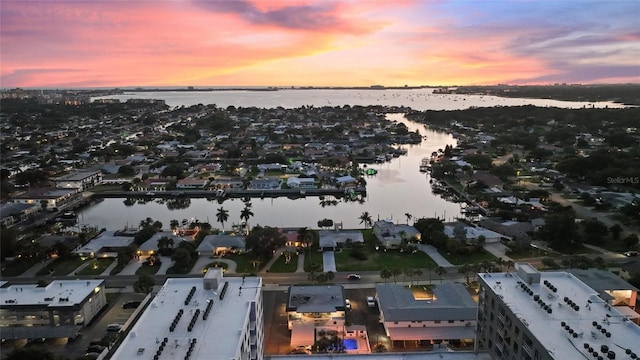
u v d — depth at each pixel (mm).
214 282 100688
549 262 170250
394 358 104438
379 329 132500
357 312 142625
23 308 131875
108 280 169375
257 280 105875
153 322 88625
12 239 189875
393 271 159875
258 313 98688
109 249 194375
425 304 134500
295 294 141750
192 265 182375
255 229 199375
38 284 155000
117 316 143250
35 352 113688
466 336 123500
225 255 191500
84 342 128875
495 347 101625
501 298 99125
